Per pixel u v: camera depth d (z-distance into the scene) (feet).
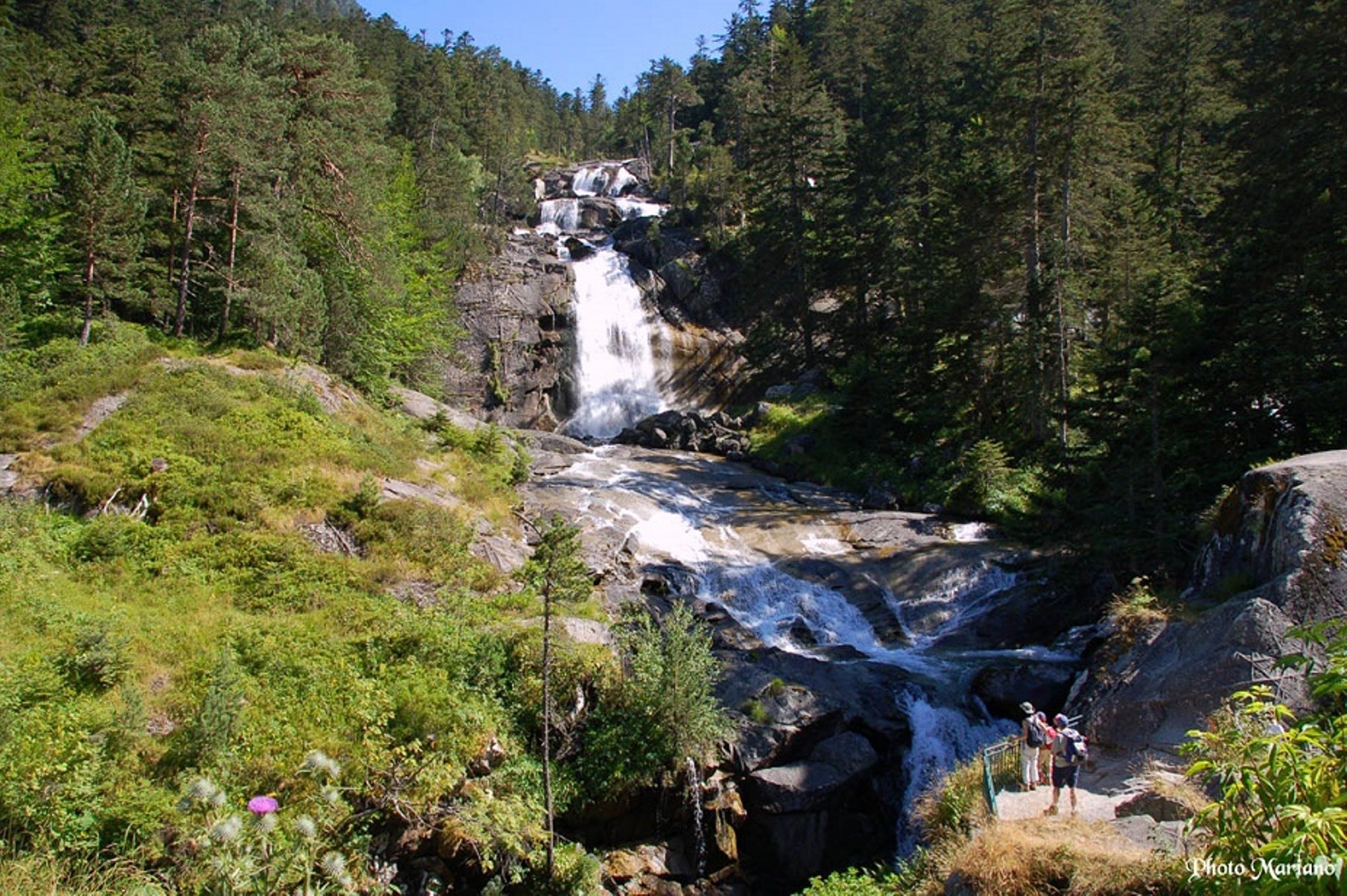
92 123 90.89
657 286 173.17
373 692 49.11
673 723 53.16
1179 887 27.37
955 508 101.14
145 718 42.19
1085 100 106.22
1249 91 83.46
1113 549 65.87
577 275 167.94
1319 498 45.06
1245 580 47.09
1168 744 42.04
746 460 124.57
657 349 162.91
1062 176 112.68
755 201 164.35
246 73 97.96
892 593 82.33
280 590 58.90
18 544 55.57
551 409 153.99
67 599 51.67
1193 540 62.69
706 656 56.54
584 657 55.36
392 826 43.60
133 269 96.43
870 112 181.98
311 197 109.70
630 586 77.00
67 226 90.84
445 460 90.68
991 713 61.87
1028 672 62.69
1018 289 107.04
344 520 67.31
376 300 110.93
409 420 103.45
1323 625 20.29
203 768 40.73
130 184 93.40
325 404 88.48
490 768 48.49
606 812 51.26
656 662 55.26
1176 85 147.84
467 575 66.03
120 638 47.67
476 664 53.36
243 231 97.04
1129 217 114.62
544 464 108.27
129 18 186.91
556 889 45.11
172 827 35.96
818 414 128.88
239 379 84.17
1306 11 75.56
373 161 113.60
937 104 160.86
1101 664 50.83
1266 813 18.04
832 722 59.57
